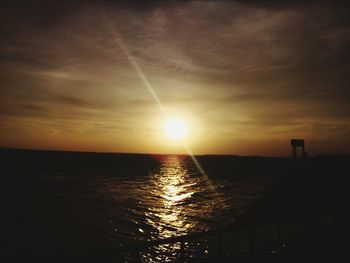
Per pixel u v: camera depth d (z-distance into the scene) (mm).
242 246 25047
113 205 49750
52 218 38125
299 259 7566
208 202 55125
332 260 7484
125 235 31047
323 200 9469
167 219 39344
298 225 30156
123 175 114000
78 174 106875
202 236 6395
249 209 7945
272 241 25375
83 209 45156
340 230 9883
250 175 127188
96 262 22594
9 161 160500
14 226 33312
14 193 58750
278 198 8734
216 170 164625
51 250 25594
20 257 23609
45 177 90562
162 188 77438
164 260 22969
